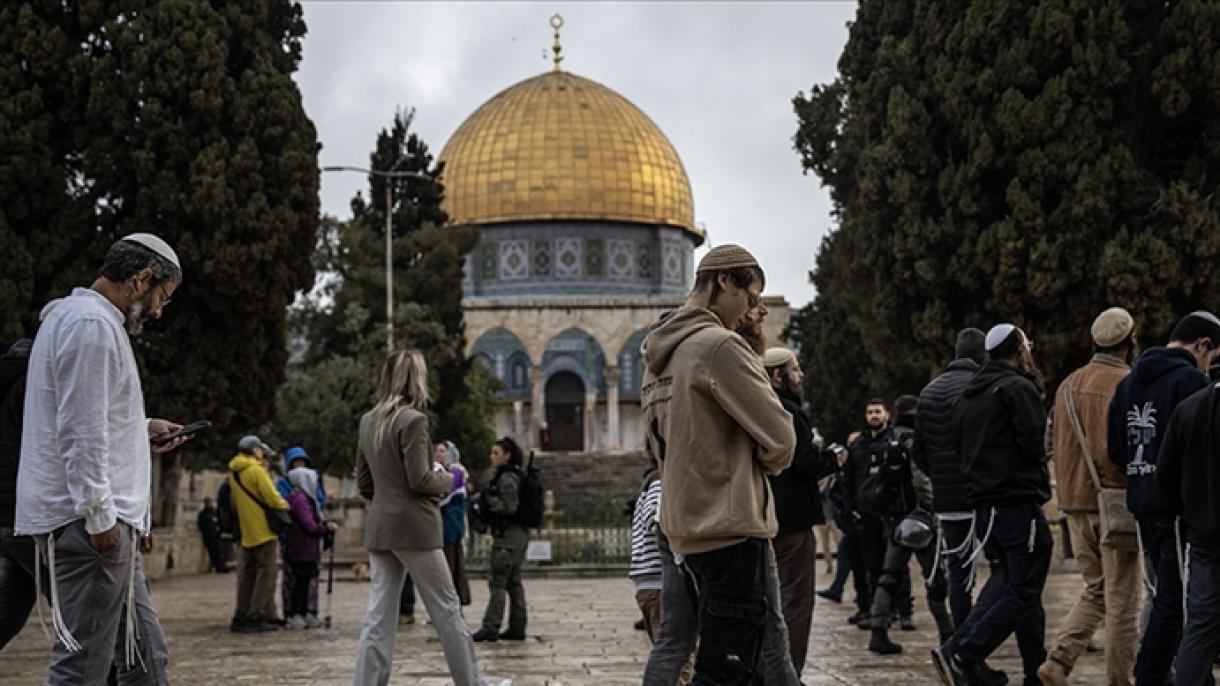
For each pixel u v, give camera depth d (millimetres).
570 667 11883
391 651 8922
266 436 36281
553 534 29953
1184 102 21266
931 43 23500
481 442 45219
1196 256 21172
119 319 6637
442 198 48875
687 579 6137
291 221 24969
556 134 70812
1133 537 8867
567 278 70125
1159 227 21641
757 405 5797
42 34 23016
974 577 10000
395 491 8891
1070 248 21594
